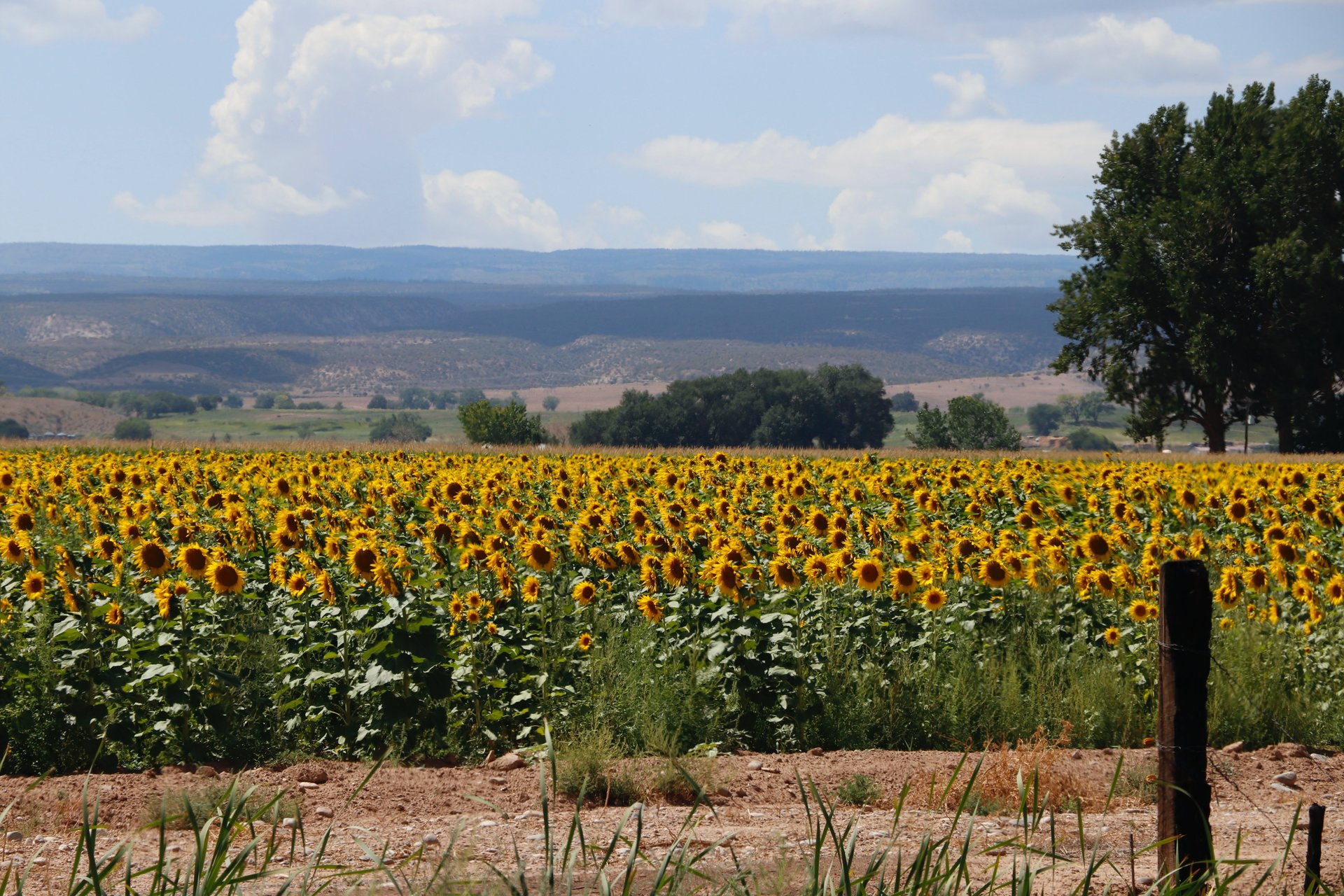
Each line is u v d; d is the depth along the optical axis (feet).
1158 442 342.03
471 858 25.84
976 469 126.11
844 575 55.67
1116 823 36.70
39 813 37.83
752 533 71.41
